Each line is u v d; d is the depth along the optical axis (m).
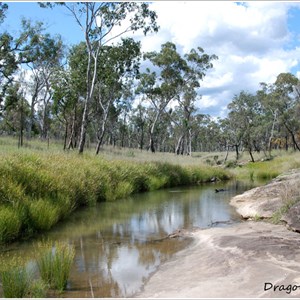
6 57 32.00
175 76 45.62
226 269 6.33
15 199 9.56
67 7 24.14
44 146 29.25
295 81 48.69
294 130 53.81
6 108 36.41
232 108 49.56
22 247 8.20
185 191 19.56
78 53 30.56
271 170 30.45
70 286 6.14
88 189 14.57
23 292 5.55
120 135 74.88
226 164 38.16
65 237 9.27
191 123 60.91
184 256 7.62
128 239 9.20
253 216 11.56
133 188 18.30
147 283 6.23
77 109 36.81
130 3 24.52
